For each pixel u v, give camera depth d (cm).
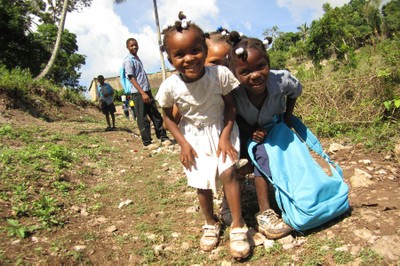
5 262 238
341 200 258
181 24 232
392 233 238
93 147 635
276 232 255
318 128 504
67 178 432
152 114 663
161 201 367
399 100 452
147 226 311
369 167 359
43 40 2709
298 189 257
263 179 274
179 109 261
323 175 264
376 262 215
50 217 313
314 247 241
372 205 280
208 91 250
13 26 2223
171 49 234
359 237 240
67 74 3122
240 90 273
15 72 1352
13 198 340
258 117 281
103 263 258
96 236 292
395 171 345
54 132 728
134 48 643
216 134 262
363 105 498
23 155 463
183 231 299
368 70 544
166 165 505
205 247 264
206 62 300
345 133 488
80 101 1510
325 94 552
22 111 1033
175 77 254
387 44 650
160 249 271
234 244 243
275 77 272
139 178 458
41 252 257
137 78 639
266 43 251
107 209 359
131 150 636
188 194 380
